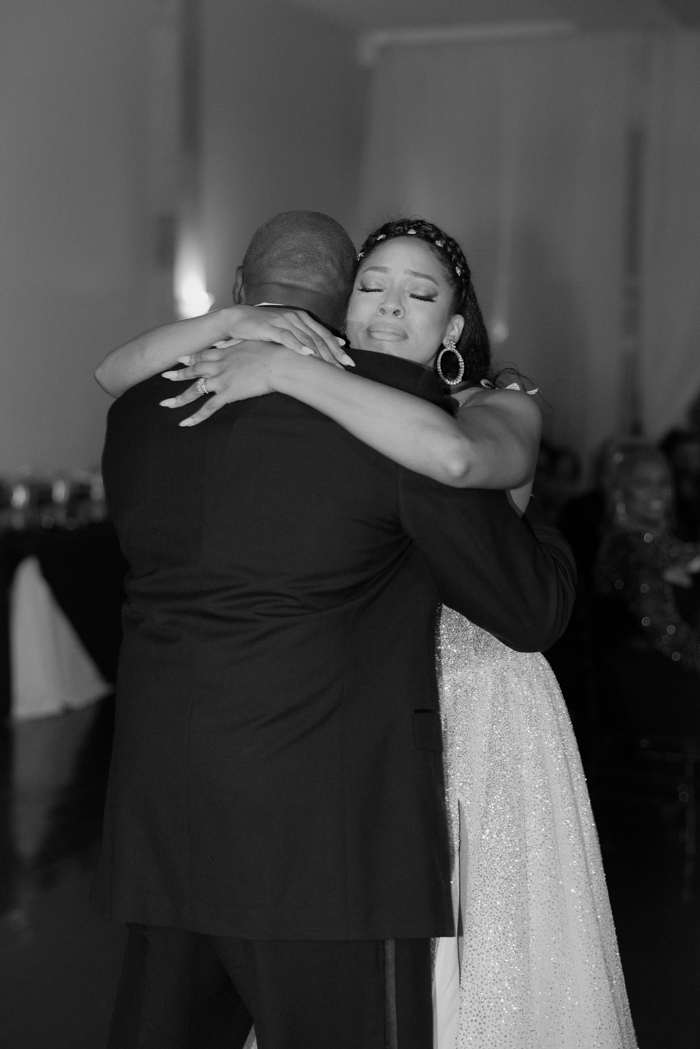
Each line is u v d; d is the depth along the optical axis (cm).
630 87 913
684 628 412
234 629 136
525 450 142
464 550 136
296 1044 139
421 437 130
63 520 606
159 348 149
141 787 141
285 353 137
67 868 351
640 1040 252
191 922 138
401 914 136
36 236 688
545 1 843
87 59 718
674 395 913
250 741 135
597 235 923
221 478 138
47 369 698
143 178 771
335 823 135
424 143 959
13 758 472
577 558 474
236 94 832
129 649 146
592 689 430
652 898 337
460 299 166
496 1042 165
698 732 415
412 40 965
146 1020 147
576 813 177
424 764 141
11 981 278
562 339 931
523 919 169
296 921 134
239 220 842
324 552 135
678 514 757
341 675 137
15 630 544
